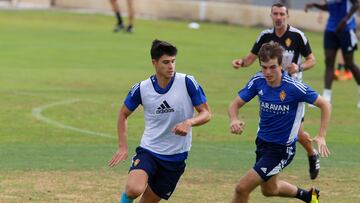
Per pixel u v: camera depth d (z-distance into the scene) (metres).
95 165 26.94
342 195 23.58
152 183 19.48
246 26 91.12
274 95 20.00
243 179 19.86
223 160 28.22
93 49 66.25
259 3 94.50
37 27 82.06
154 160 19.19
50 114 37.00
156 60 18.92
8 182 24.17
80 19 90.81
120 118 19.58
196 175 25.80
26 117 35.97
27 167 26.34
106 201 22.28
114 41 72.25
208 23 92.81
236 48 70.31
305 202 21.33
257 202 22.62
